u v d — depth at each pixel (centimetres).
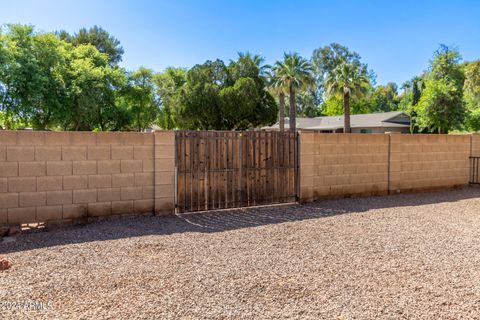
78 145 663
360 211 802
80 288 379
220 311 330
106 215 693
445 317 322
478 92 3456
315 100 6084
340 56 5825
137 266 448
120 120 2705
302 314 326
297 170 876
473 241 572
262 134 834
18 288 377
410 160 1059
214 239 576
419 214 775
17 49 2166
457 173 1154
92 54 2722
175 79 4000
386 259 482
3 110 2122
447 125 2984
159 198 735
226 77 3325
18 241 556
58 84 2305
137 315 321
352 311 332
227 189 798
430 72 3494
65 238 574
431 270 441
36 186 630
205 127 3334
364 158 981
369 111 5734
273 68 3456
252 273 427
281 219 723
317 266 453
